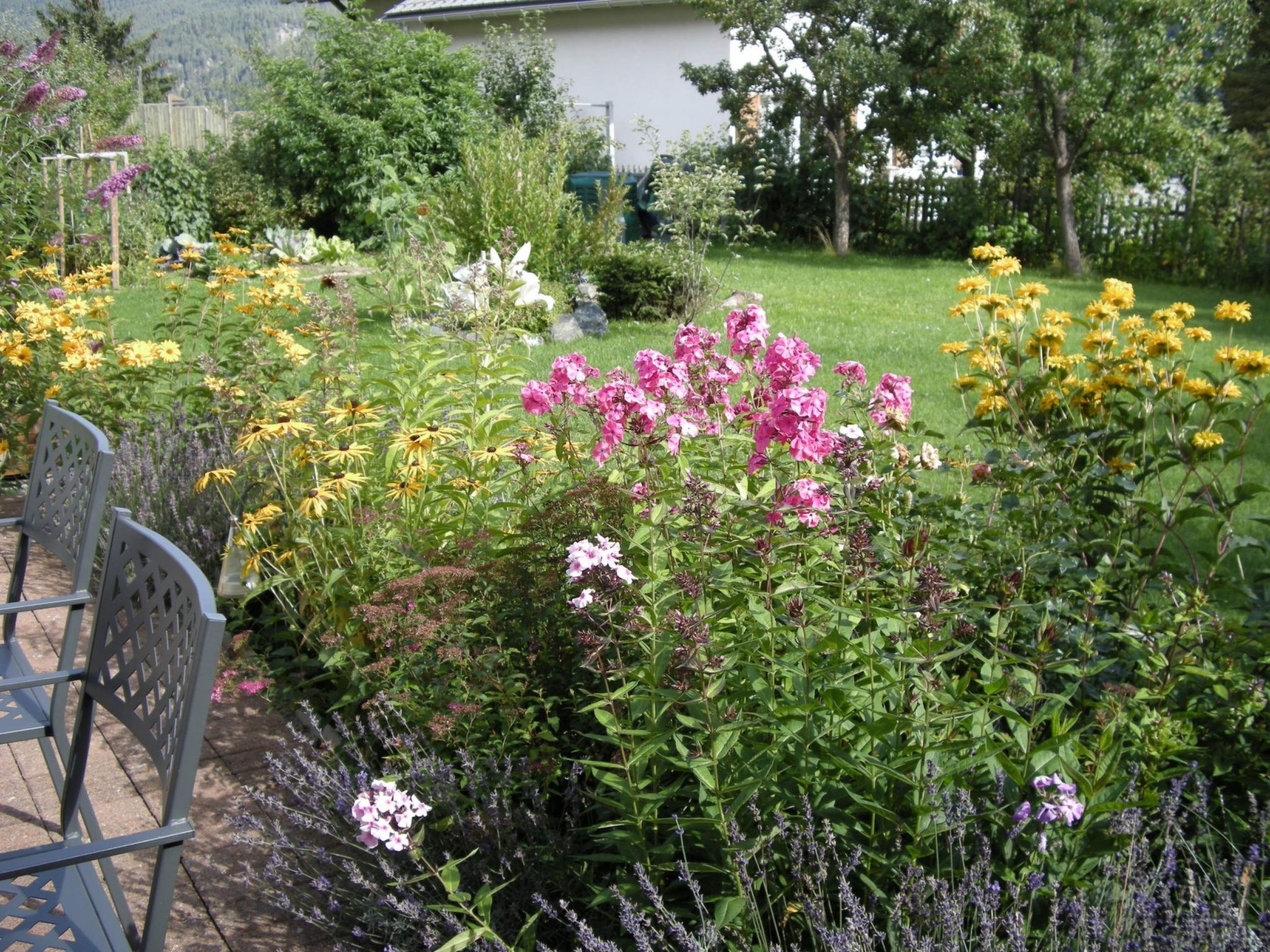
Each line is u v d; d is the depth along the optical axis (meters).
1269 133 15.54
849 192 17.30
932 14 15.73
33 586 4.26
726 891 2.18
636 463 3.04
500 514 3.56
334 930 2.35
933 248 16.78
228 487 4.34
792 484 2.62
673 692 2.13
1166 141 14.11
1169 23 13.86
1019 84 14.46
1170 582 3.02
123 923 1.95
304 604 3.50
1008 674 2.46
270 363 4.70
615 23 20.48
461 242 10.17
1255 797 2.54
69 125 11.14
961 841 2.04
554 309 9.60
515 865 2.33
